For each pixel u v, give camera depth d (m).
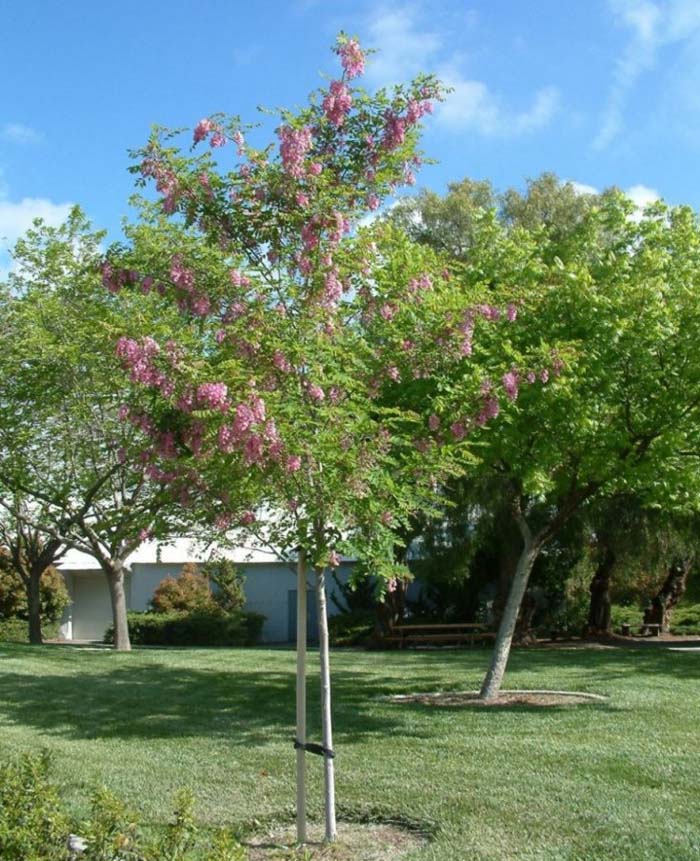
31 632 22.20
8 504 21.06
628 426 11.53
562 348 8.16
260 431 5.56
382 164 6.90
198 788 7.49
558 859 5.61
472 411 7.15
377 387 6.98
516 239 12.41
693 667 16.23
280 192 6.45
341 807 6.86
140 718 10.76
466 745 8.91
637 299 10.73
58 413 17.92
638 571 24.16
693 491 11.69
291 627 30.05
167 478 6.42
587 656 18.30
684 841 5.89
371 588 26.36
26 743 9.34
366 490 6.05
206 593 28.25
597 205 25.83
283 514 6.61
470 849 5.82
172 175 6.52
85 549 19.48
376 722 10.28
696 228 12.20
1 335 17.70
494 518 20.97
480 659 17.84
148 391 6.39
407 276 6.91
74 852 4.37
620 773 7.69
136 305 10.80
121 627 19.45
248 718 10.74
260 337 6.06
